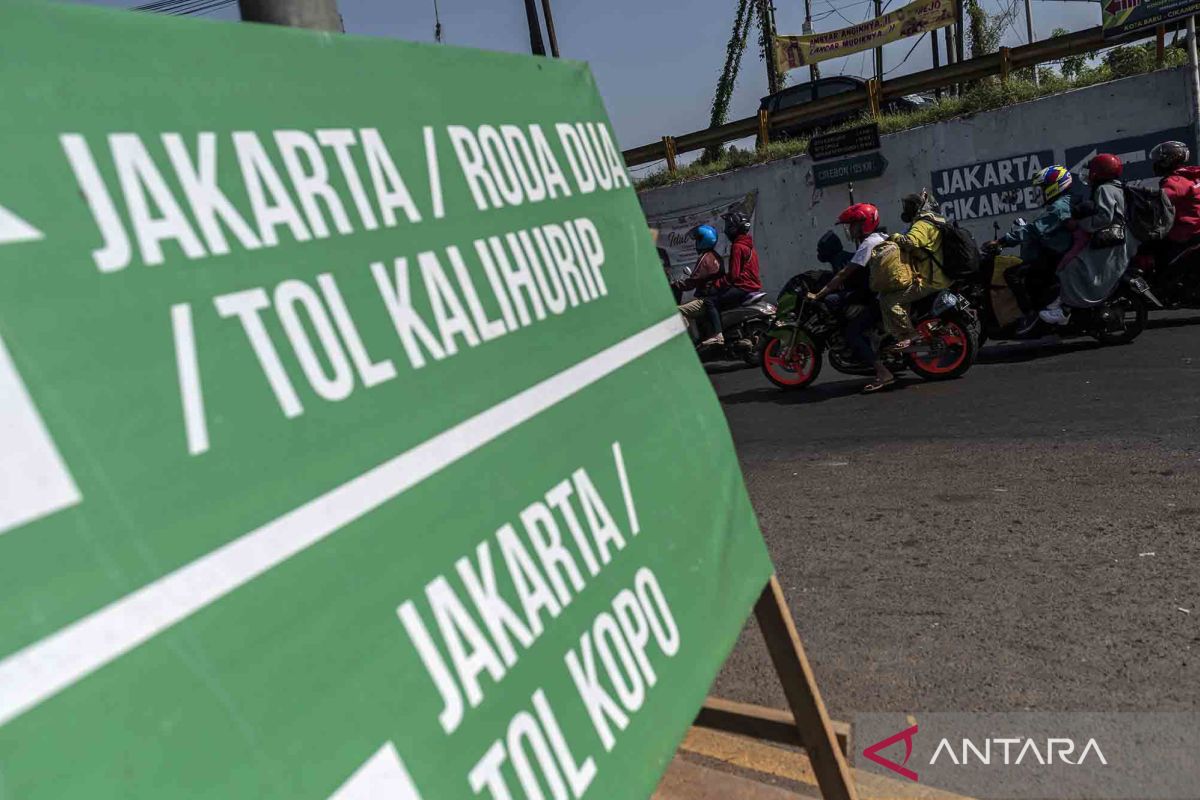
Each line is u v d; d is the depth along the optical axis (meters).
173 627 0.76
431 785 0.94
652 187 14.28
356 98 1.19
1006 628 2.99
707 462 1.78
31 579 0.68
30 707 0.66
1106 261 6.84
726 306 8.84
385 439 1.04
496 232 1.39
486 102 1.49
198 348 0.86
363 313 1.07
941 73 12.09
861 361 7.18
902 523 4.11
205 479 0.83
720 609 1.61
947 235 6.71
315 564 0.90
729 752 2.51
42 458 0.71
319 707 0.86
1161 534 3.56
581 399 1.46
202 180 0.92
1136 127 9.95
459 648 1.04
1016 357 7.38
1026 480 4.43
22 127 0.77
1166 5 9.86
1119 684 2.58
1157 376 6.00
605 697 1.25
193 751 0.75
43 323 0.74
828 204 12.27
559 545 1.27
